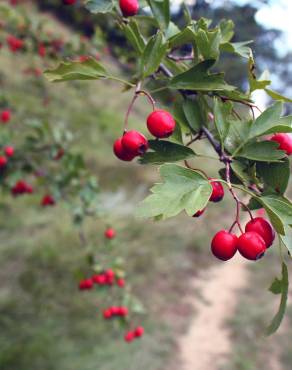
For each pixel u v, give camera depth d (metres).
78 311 0.75
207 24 0.19
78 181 0.51
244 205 0.15
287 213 0.14
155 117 0.16
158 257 1.00
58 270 0.84
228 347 0.78
